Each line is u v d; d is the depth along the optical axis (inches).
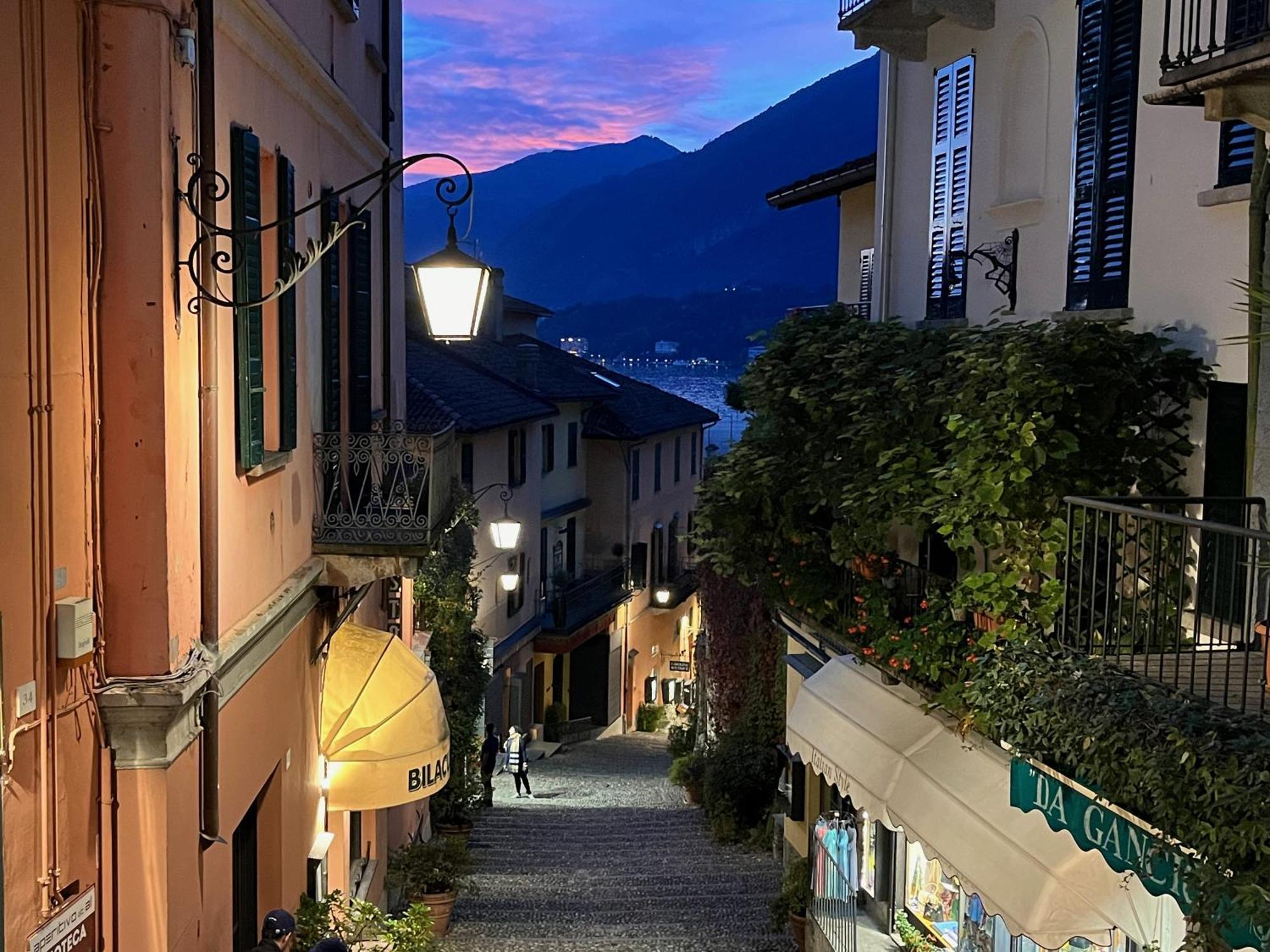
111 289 234.1
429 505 406.6
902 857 483.2
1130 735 238.4
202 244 264.4
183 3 246.7
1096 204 371.2
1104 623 284.5
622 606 1535.4
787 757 635.5
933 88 514.6
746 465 478.3
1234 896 205.2
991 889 299.3
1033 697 279.9
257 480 326.6
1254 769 207.2
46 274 214.5
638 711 1608.0
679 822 853.8
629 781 1094.4
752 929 577.0
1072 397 319.3
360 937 371.6
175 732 242.1
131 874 235.8
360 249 490.0
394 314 603.2
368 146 524.1
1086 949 341.1
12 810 200.7
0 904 188.2
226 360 292.2
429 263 281.1
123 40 230.5
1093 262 373.1
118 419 235.6
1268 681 257.1
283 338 350.3
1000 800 322.7
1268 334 262.5
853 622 442.9
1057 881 286.4
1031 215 419.8
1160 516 243.9
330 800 416.2
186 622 253.9
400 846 634.2
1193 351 324.8
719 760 805.9
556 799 984.3
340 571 406.6
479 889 651.5
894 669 386.0
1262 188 279.7
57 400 219.5
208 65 264.1
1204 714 230.7
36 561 209.8
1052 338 329.4
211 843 267.0
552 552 1402.6
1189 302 327.3
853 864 501.4
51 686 213.8
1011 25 437.1
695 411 1916.8
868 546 410.9
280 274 345.4
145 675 237.5
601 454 1535.4
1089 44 376.8
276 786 357.7
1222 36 311.6
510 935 562.3
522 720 1285.7
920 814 343.0
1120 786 246.4
